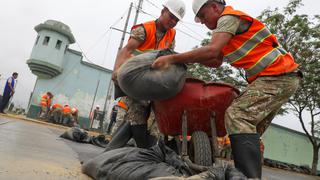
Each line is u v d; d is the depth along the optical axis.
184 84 2.99
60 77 25.03
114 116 17.62
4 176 2.27
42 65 23.84
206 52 2.69
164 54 2.88
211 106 2.94
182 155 2.87
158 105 3.08
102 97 25.62
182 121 2.98
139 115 3.71
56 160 3.58
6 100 14.69
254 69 2.84
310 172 22.31
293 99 19.17
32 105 24.17
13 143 4.27
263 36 2.84
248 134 2.65
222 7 3.02
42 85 24.59
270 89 2.75
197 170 2.57
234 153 2.68
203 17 3.07
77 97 25.19
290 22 16.28
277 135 26.39
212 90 2.96
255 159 2.61
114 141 3.74
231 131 2.73
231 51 2.92
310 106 20.22
